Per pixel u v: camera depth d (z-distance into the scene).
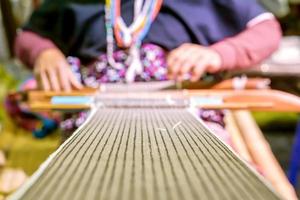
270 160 0.76
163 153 0.32
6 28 1.74
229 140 0.70
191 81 0.68
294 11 1.93
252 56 0.73
